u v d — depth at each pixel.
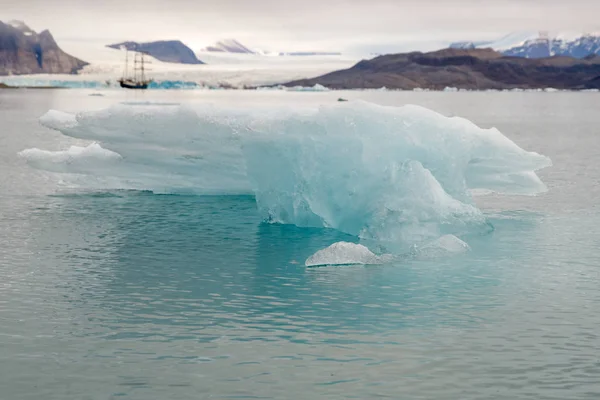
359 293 13.55
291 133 18.91
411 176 17.91
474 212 18.45
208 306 12.75
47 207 22.17
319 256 15.58
